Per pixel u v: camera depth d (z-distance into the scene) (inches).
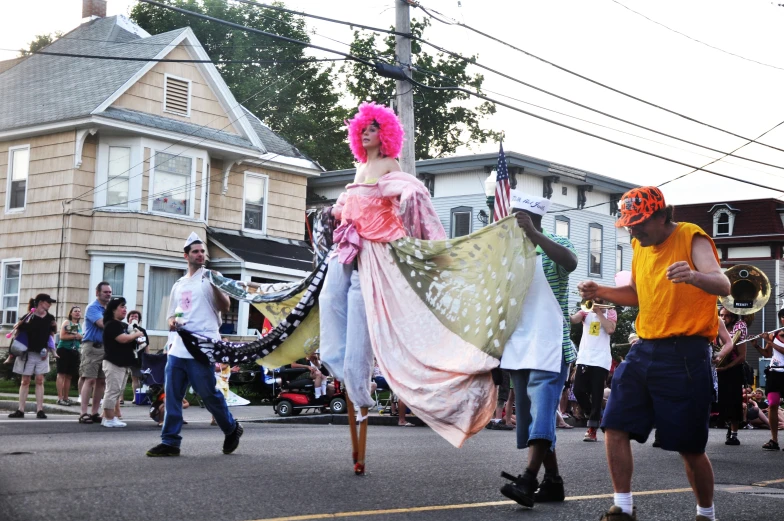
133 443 355.6
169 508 197.9
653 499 237.8
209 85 1016.9
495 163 1309.1
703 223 2144.4
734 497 250.2
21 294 951.0
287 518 190.2
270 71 1758.1
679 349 186.1
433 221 278.7
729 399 461.1
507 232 241.9
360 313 275.3
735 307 386.6
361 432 268.2
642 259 193.6
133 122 922.1
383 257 271.7
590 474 291.7
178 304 314.7
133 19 1705.2
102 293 494.6
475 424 251.4
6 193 977.5
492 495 236.8
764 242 2036.2
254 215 1093.8
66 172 926.4
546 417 222.8
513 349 234.5
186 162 980.6
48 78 1041.5
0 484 226.1
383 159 291.0
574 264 233.1
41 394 523.8
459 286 253.3
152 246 939.3
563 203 1419.8
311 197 1523.1
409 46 656.4
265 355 311.1
